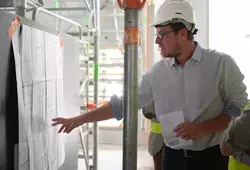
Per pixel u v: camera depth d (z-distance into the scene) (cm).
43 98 130
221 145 117
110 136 470
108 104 136
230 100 128
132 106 77
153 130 264
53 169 145
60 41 157
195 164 132
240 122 104
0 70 99
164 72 138
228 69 128
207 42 334
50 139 140
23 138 111
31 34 117
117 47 447
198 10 337
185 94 132
